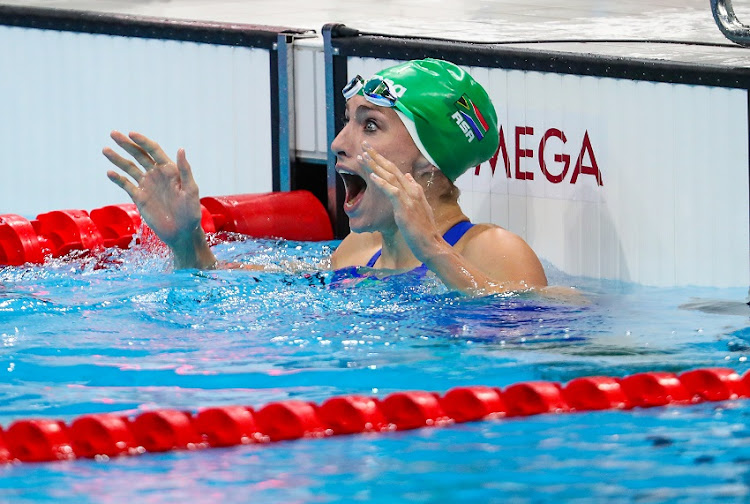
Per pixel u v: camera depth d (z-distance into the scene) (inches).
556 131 654.5
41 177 882.1
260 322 499.8
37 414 393.1
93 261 636.1
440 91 541.0
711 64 595.8
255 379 427.8
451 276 518.6
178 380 427.5
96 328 494.3
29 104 877.8
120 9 1026.1
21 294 550.0
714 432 368.5
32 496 324.5
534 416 391.5
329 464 347.6
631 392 408.5
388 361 448.5
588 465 340.8
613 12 964.6
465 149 546.9
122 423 371.2
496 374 431.8
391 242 557.0
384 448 362.0
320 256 660.1
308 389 416.2
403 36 727.1
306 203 741.9
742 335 486.6
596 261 647.8
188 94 809.5
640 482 326.0
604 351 460.1
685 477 329.4
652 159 619.8
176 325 497.7
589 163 643.5
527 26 884.6
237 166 797.2
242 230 710.5
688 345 470.3
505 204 682.2
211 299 530.3
